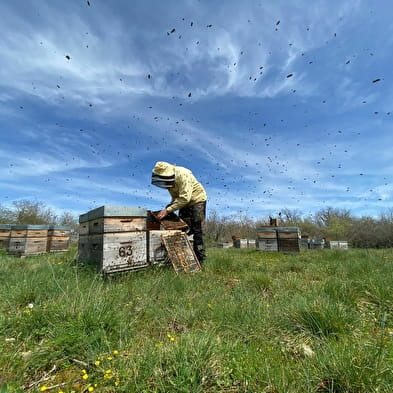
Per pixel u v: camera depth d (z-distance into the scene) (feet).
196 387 4.21
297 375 4.47
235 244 64.64
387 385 4.09
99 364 4.80
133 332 6.23
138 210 13.00
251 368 4.63
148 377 4.46
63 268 12.64
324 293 9.16
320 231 122.11
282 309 7.46
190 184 15.51
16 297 8.16
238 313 7.17
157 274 11.99
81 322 6.02
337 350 4.97
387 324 6.91
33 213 81.97
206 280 12.07
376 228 96.48
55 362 4.98
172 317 7.22
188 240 15.02
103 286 9.98
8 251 29.04
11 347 5.43
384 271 13.33
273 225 37.09
